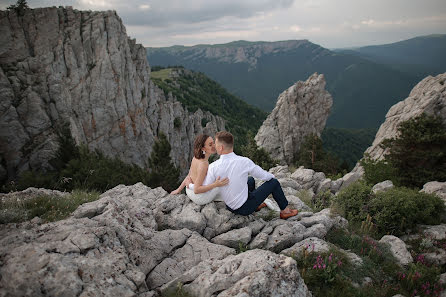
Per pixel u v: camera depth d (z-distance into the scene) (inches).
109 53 2442.2
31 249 132.2
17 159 1942.7
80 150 1218.0
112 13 2474.2
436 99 1392.7
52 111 2123.5
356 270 191.9
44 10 2233.0
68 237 148.6
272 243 202.1
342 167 2151.8
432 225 293.6
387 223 291.0
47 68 2146.9
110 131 2513.5
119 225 178.7
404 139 811.4
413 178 773.9
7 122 1936.5
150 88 3036.4
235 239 204.5
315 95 2704.2
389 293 181.6
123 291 130.4
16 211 183.0
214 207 229.8
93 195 262.8
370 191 328.2
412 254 243.0
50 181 990.4
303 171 588.4
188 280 157.2
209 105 6535.4
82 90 2321.6
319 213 274.7
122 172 1037.2
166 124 3171.8
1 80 1967.3
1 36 2084.2
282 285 141.9
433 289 192.4
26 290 114.1
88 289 122.3
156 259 179.0
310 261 190.9
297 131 2642.7
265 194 221.3
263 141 2699.3
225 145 204.2
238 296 129.3
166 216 232.1
